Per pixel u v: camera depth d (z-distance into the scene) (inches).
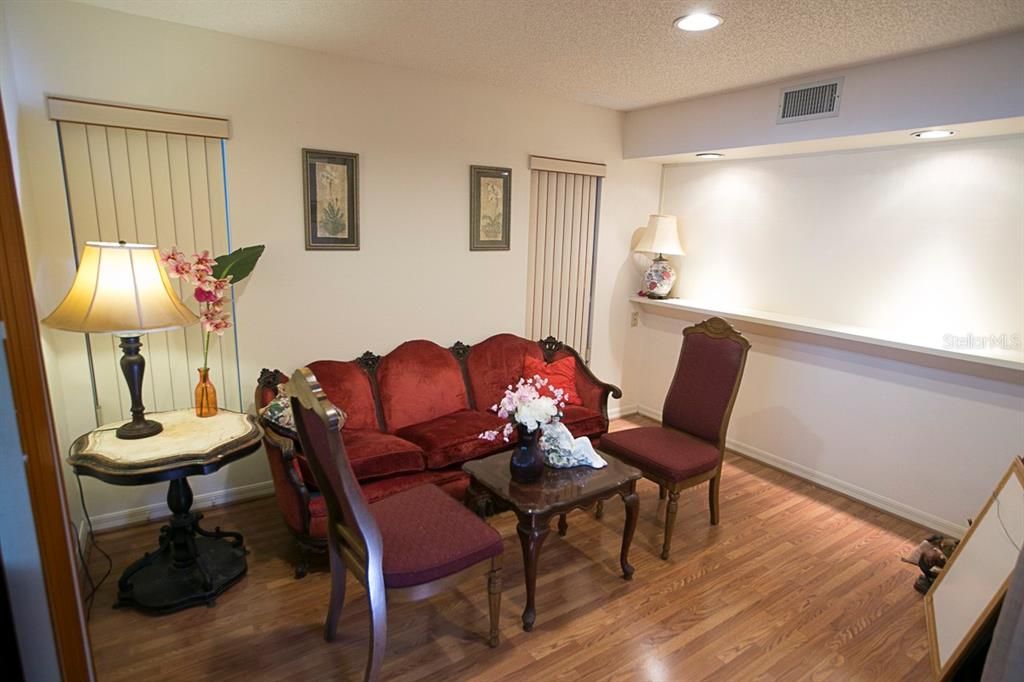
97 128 99.0
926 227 123.9
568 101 155.5
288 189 119.0
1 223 50.9
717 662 83.0
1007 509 78.2
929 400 121.9
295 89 116.4
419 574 73.7
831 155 138.9
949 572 87.0
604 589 99.4
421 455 112.3
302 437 76.8
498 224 149.6
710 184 168.6
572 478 96.3
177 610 89.8
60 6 93.5
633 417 191.0
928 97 104.7
